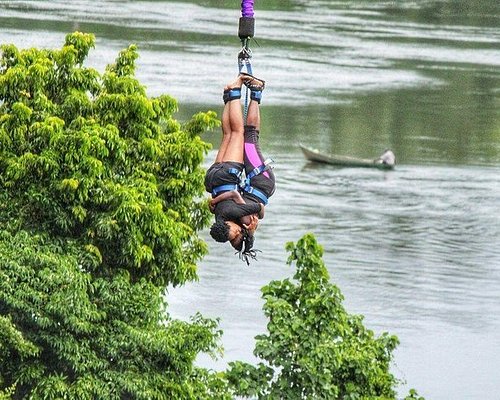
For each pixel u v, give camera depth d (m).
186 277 69.00
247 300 116.62
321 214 156.62
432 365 102.44
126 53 73.94
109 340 60.31
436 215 159.38
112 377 59.38
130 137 69.44
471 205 165.25
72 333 59.94
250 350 102.44
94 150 64.19
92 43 72.81
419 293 123.31
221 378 56.59
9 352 58.47
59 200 63.88
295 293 57.44
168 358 61.19
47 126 64.62
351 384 55.38
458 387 97.94
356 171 182.75
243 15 31.16
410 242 144.88
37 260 60.59
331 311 55.91
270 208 157.38
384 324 113.12
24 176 64.25
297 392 55.19
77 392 58.03
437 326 113.00
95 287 62.16
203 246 71.94
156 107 71.75
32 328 59.94
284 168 182.25
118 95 68.75
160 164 70.94
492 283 127.88
